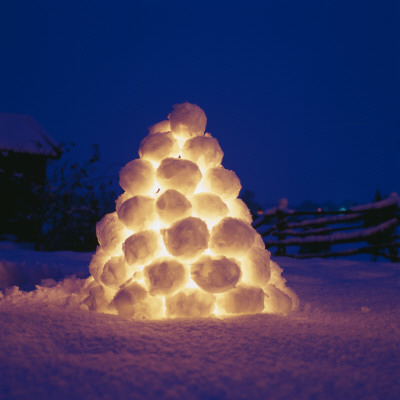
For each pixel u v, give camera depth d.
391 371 1.72
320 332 2.20
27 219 10.91
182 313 2.41
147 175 2.74
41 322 2.22
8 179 11.07
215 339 2.01
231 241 2.55
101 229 2.82
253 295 2.51
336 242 8.93
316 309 2.81
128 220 2.62
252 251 2.71
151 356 1.81
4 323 2.20
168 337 2.03
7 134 12.79
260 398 1.47
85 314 2.38
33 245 11.23
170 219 2.55
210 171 2.81
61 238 10.62
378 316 2.64
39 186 10.80
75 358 1.78
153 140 2.81
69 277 3.75
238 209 2.90
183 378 1.61
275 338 2.05
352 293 3.51
